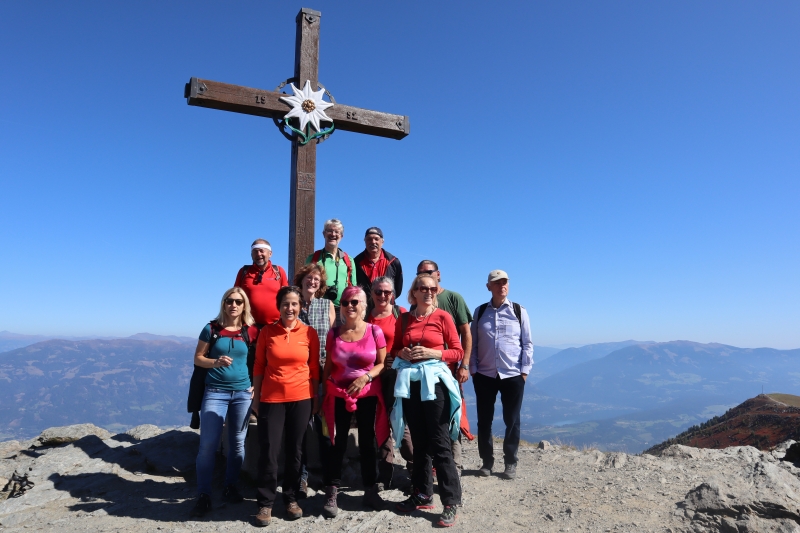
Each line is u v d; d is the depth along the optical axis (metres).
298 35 7.05
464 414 5.92
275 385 4.55
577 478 5.68
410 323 4.95
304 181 6.80
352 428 5.96
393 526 4.25
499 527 4.25
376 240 6.20
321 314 5.32
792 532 3.71
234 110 6.68
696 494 4.42
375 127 7.34
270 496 4.38
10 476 5.81
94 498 5.10
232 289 5.09
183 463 6.11
